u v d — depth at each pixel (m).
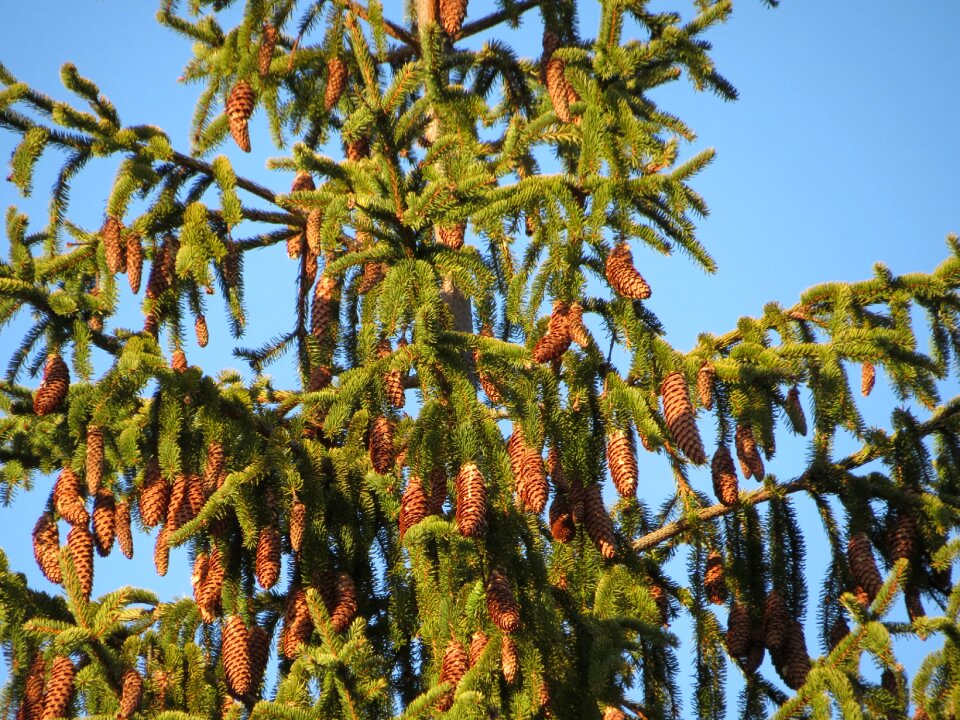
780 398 23.97
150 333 24.48
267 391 26.91
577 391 22.59
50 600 23.66
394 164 22.36
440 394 20.80
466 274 21.64
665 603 24.52
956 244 25.78
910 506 23.97
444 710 19.48
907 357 23.78
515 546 20.42
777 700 24.20
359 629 20.36
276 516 22.39
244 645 22.16
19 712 22.48
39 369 23.84
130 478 25.45
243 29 25.98
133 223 24.30
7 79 24.25
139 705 21.61
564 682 20.33
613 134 22.22
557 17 25.89
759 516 24.67
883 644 20.73
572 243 22.22
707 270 22.11
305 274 28.78
